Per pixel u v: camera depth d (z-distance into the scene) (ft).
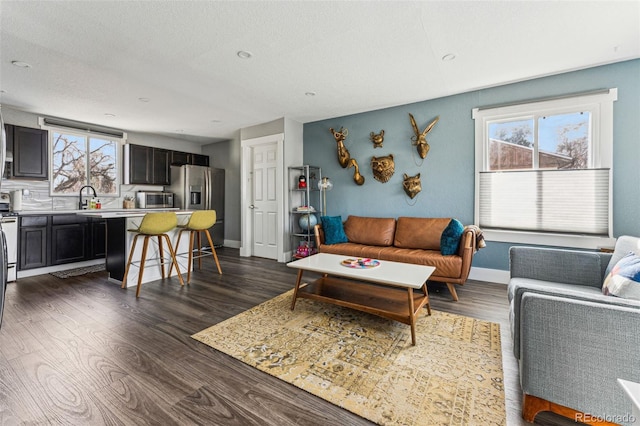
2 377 5.44
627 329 3.80
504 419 4.44
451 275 9.70
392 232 12.88
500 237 11.21
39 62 8.91
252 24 7.07
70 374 5.55
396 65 9.31
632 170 9.06
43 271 12.90
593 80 9.53
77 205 15.66
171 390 5.12
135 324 7.75
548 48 8.28
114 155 17.20
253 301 9.50
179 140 20.39
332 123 15.42
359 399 4.89
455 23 7.08
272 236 16.46
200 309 8.80
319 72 9.80
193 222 12.00
